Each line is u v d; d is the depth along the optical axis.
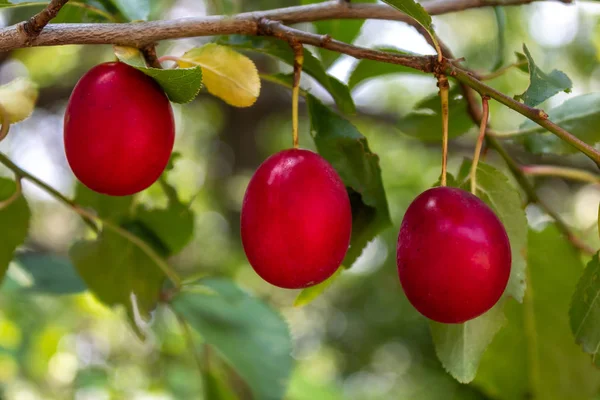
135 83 0.36
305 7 0.40
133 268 0.44
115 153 0.35
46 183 0.42
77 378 0.78
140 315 0.44
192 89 0.36
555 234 0.44
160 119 0.36
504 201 0.39
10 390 0.71
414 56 0.36
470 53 1.38
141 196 0.44
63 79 1.01
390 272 1.46
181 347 0.81
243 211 0.36
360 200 0.40
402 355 1.37
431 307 0.35
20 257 0.48
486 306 0.35
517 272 0.39
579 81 1.26
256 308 0.47
